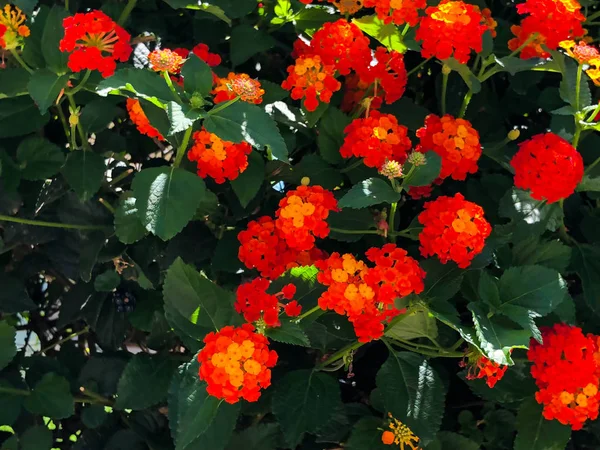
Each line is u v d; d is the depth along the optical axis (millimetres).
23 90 414
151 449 438
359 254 441
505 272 399
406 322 406
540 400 402
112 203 449
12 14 402
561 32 421
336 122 428
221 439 384
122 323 451
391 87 429
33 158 426
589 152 452
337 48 417
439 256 389
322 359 438
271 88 421
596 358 396
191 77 374
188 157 396
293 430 401
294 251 406
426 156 392
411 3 420
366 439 417
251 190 406
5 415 428
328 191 411
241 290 380
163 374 427
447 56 413
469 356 400
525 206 422
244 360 350
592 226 446
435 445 423
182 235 428
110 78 361
